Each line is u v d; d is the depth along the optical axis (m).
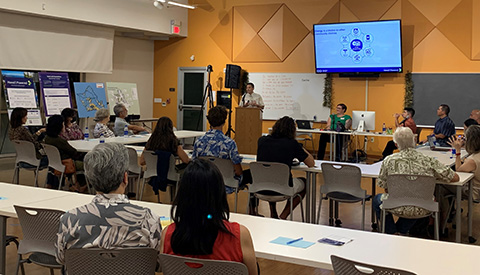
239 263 1.98
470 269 2.22
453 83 9.96
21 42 9.56
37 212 2.83
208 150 5.18
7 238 3.34
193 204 2.02
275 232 2.79
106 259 2.21
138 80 12.95
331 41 10.68
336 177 4.81
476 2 9.69
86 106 10.55
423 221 5.20
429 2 10.10
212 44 12.49
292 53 11.53
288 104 11.62
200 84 12.73
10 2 8.95
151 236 2.27
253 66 11.98
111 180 2.24
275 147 5.00
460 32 9.86
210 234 2.04
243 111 9.98
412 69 10.31
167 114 13.22
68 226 2.24
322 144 10.48
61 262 2.30
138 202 3.46
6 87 9.28
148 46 13.16
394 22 10.01
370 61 10.37
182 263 2.04
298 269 4.23
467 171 5.01
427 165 4.24
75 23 10.48
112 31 11.27
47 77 9.94
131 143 7.63
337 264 2.12
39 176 8.25
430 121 10.19
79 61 10.65
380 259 2.36
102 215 2.23
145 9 11.51
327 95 11.13
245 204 6.66
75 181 6.39
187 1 12.73
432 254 2.44
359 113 9.80
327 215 6.10
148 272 2.25
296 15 11.43
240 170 5.25
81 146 6.66
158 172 5.62
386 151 9.72
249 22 11.98
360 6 10.73
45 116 9.83
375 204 4.58
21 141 6.54
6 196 3.61
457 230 4.49
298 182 5.29
